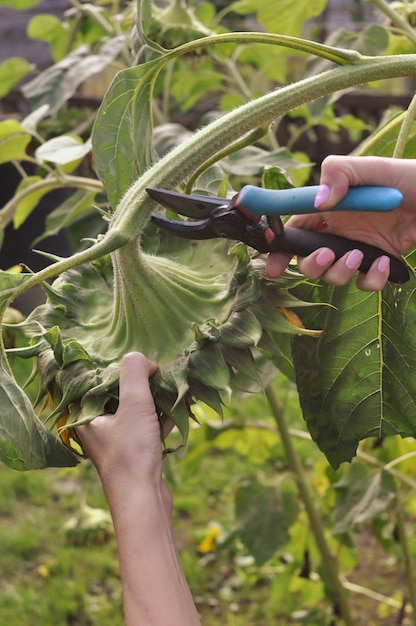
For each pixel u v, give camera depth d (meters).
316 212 0.92
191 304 1.04
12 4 2.63
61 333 1.07
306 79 1.00
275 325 0.99
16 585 3.65
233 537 2.46
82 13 2.45
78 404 1.01
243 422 2.59
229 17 5.32
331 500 2.52
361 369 1.30
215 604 3.58
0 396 0.99
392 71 1.00
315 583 2.89
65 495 4.27
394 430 1.33
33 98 2.13
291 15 2.07
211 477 4.42
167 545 0.97
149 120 1.14
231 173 1.86
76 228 2.10
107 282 1.13
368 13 5.83
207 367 0.97
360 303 1.25
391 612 3.38
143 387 0.98
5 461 0.98
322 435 1.35
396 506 2.46
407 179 0.91
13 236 3.74
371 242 1.00
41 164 1.81
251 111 0.98
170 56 1.04
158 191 0.96
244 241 0.96
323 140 4.64
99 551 3.86
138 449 0.97
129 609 0.96
